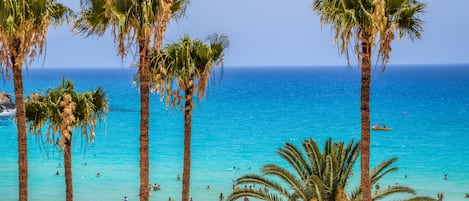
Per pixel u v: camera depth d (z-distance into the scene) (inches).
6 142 3624.5
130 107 6112.2
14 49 797.2
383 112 5639.8
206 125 4594.0
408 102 6894.7
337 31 727.7
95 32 826.8
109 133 4028.1
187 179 1042.7
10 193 2319.1
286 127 4441.4
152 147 3486.7
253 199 2167.8
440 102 6860.2
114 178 2608.3
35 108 1082.7
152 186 2425.0
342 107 6156.5
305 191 1147.9
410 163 2933.1
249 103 6914.4
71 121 1075.9
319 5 757.3
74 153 3225.9
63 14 832.9
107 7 773.3
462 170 2733.8
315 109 5969.5
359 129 4247.0
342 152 1174.3
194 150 3385.8
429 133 4030.5
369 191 800.9
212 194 2331.4
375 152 3289.9
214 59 1008.2
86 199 2241.6
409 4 773.3
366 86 776.9
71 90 1116.5
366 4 727.1
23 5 767.7
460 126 4407.0
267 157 3134.8
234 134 4060.0
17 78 840.3
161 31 796.0
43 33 800.3
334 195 1129.4
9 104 5078.7
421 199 1157.7
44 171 2723.9
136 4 780.0
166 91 970.1
